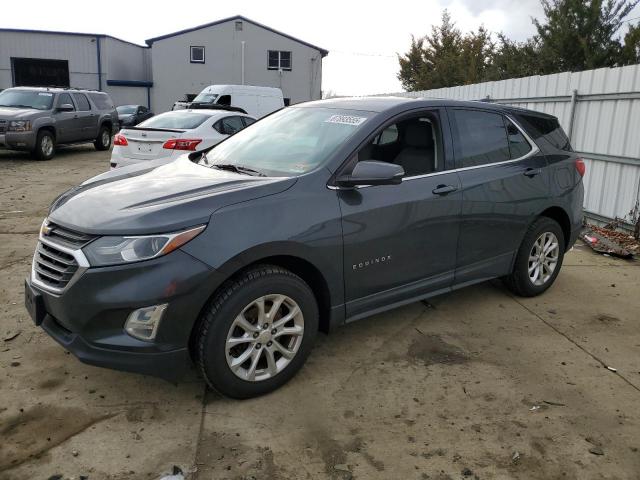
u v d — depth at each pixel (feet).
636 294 17.66
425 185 13.15
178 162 14.03
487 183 14.48
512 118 16.06
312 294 11.39
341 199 11.60
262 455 9.37
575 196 17.39
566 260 21.48
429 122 13.87
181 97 127.85
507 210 15.08
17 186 34.27
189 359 10.09
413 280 13.29
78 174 40.57
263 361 11.28
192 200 10.25
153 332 9.62
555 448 9.81
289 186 11.13
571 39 59.06
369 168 11.30
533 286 16.70
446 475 9.05
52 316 10.45
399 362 12.71
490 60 95.76
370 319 15.03
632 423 10.62
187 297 9.70
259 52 126.52
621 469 9.32
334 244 11.40
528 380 12.09
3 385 11.16
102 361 9.70
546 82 29.35
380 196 12.23
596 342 14.07
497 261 15.43
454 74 98.78
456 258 14.15
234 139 14.94
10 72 130.00
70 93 53.42
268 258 10.96
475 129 14.80
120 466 8.98
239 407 10.71
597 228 25.53
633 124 24.09
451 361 12.83
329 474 8.99
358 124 12.73
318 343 13.52
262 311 10.68
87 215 10.34
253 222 10.37
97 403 10.68
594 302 16.84
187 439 9.71
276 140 13.57
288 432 10.02
